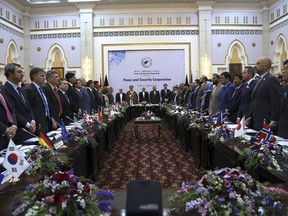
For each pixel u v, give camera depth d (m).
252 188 1.43
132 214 0.90
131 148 6.77
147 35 13.06
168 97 12.65
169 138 8.03
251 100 4.08
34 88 4.00
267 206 1.37
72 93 5.60
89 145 3.78
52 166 2.13
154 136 8.41
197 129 4.64
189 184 1.54
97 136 4.39
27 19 13.10
